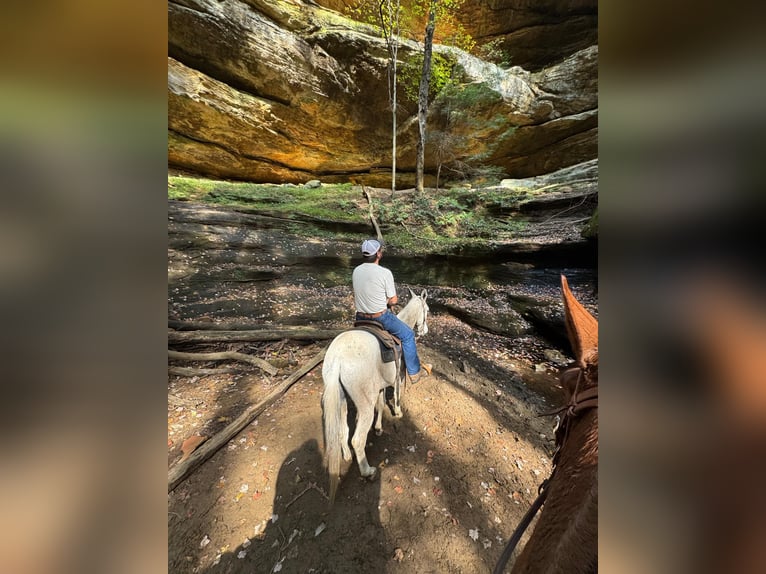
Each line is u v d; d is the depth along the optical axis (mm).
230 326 5016
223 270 6938
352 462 2801
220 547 2242
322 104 11109
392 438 3080
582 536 970
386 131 12539
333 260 8164
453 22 11805
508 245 8281
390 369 2908
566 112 11523
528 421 3410
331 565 2152
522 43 12375
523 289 7027
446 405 3553
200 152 10844
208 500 2502
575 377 1398
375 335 2822
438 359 4484
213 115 10031
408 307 3471
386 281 2865
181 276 6477
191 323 4859
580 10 11445
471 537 2307
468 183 12781
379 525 2354
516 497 2594
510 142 12328
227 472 2701
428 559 2189
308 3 10484
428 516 2416
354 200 10703
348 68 10992
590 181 9484
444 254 8422
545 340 5328
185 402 3479
